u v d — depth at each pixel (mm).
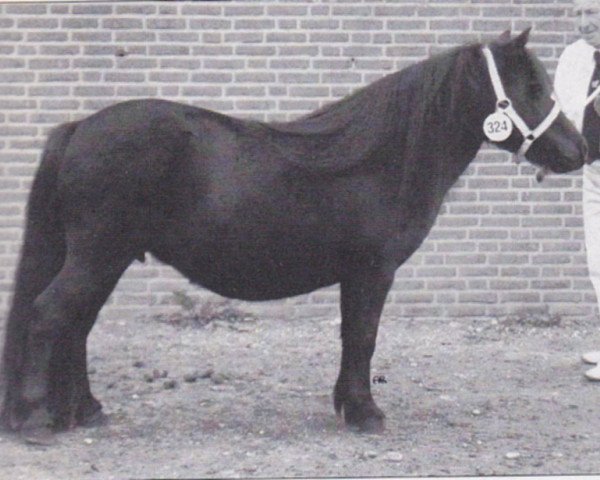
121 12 7035
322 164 4609
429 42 7133
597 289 6059
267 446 4695
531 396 5660
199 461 4484
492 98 4711
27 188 7047
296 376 6008
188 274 4711
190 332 6992
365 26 7113
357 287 4738
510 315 7309
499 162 7234
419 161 4699
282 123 4703
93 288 4516
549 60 7195
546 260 7297
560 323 7258
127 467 4398
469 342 6867
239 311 7250
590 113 5867
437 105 4711
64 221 4555
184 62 7082
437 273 7266
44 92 7031
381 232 4664
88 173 4457
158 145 4473
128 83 7070
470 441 4848
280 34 7094
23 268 4621
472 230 7262
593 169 5980
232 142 4613
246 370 6133
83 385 4922
